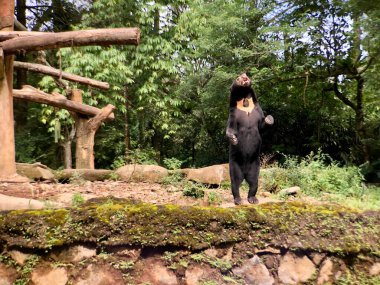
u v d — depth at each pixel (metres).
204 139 12.79
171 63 11.85
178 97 12.23
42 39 5.48
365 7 8.34
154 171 7.32
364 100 11.73
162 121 12.69
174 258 3.21
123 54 11.41
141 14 11.82
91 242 3.14
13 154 6.42
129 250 3.17
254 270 3.31
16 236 3.15
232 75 9.98
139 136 13.69
